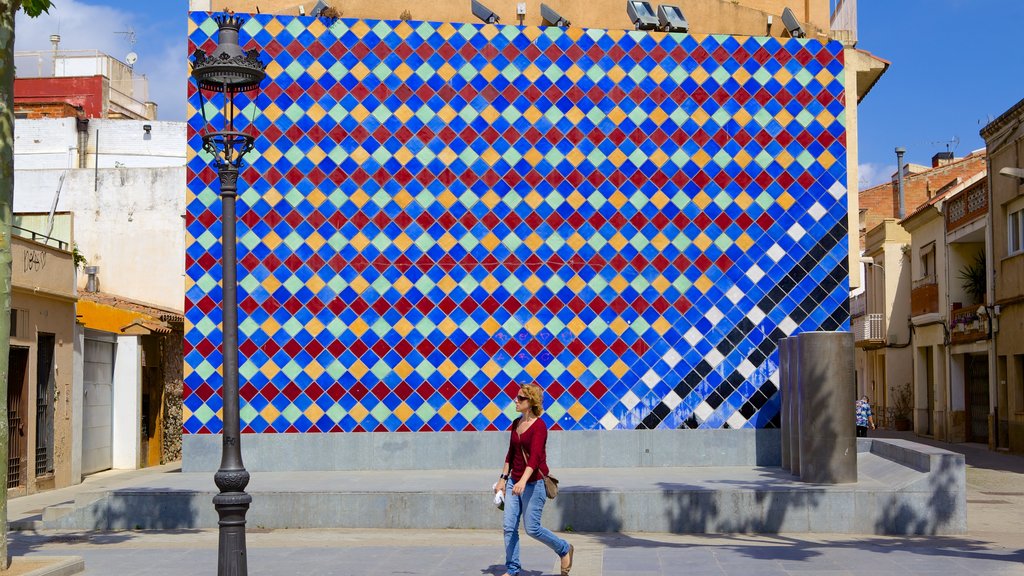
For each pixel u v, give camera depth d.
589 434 17.67
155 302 31.52
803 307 18.12
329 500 14.52
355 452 17.47
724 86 18.39
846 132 18.95
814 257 18.20
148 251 31.59
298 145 17.89
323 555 11.80
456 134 18.03
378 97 18.03
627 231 18.05
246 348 17.55
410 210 17.88
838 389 14.65
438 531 14.25
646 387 17.83
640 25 18.67
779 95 18.44
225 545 8.91
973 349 33.72
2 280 10.45
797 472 16.06
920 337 39.69
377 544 12.91
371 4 20.23
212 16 18.02
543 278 17.88
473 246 17.86
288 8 20.12
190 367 17.50
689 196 18.16
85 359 23.56
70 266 21.72
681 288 18.02
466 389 17.62
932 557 11.48
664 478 15.84
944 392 37.12
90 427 23.81
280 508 14.52
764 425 17.91
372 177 17.91
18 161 36.06
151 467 25.89
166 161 36.66
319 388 17.52
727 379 17.92
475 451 17.52
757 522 14.03
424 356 17.64
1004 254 30.94
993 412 31.53
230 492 9.01
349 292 17.69
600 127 18.19
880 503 13.90
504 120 18.09
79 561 10.70
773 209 18.23
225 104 9.40
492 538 13.52
